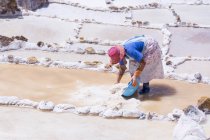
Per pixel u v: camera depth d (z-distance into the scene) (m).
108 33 14.02
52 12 15.78
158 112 9.13
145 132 8.34
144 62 9.49
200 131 7.93
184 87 10.39
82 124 8.58
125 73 11.05
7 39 12.64
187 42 13.54
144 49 9.58
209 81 10.72
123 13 15.91
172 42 13.48
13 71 10.90
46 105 9.12
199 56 12.58
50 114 8.95
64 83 10.42
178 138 7.97
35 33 13.80
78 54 12.30
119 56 9.54
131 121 8.76
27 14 15.17
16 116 8.80
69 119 8.77
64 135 8.16
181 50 12.96
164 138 8.14
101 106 9.20
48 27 14.28
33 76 10.70
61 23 14.66
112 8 16.19
